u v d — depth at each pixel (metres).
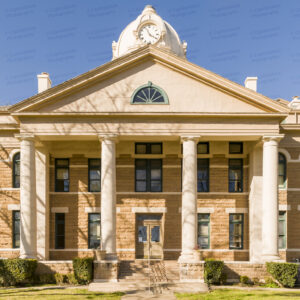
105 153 20.38
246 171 23.55
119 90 20.77
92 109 20.61
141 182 23.81
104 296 16.36
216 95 20.83
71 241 23.39
